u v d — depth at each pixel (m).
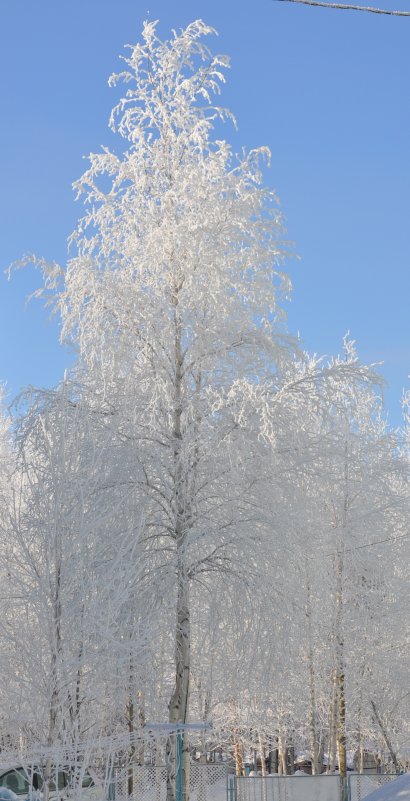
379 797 12.43
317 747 19.20
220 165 14.94
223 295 14.03
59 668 8.80
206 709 16.67
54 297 14.59
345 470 16.69
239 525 13.38
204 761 19.09
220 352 14.19
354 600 17.61
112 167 14.95
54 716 8.78
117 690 10.86
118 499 12.61
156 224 14.56
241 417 13.26
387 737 19.14
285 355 14.34
